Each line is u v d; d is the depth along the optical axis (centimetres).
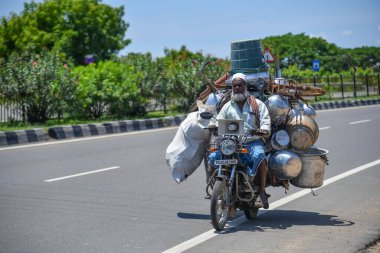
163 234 597
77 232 601
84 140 1453
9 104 1639
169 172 988
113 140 1458
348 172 984
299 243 559
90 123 1653
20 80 1605
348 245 551
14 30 4719
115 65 1912
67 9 4934
